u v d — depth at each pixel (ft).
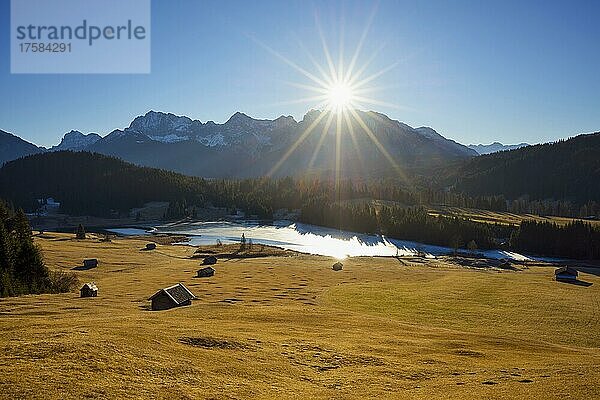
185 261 479.00
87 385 70.23
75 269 389.80
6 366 75.82
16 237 305.73
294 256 532.73
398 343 140.77
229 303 233.76
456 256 576.20
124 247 552.41
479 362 118.42
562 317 232.12
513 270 479.00
